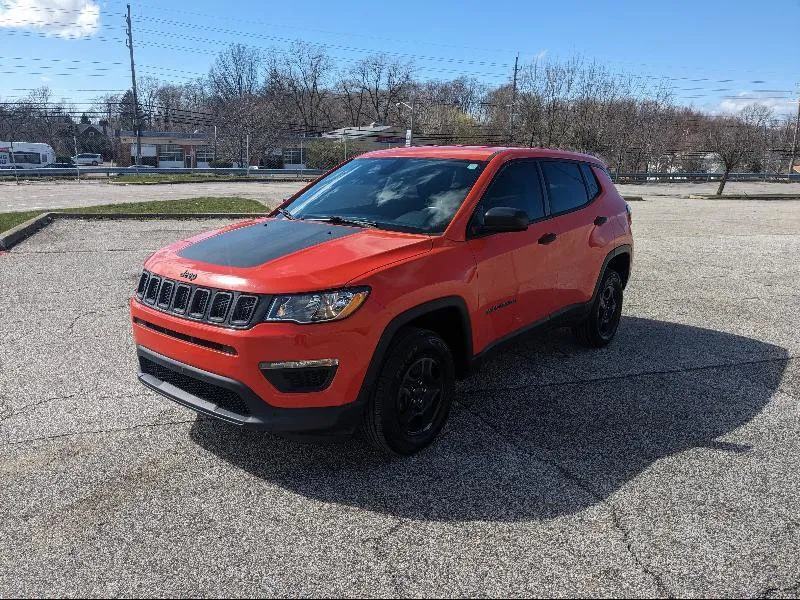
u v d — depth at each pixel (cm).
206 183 3588
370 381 327
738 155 3566
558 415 426
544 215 466
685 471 355
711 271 987
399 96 8744
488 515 309
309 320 307
